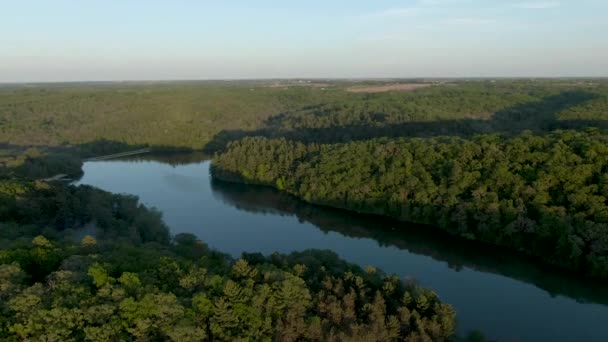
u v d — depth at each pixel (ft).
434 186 371.56
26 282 173.27
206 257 221.25
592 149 324.19
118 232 291.38
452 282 282.15
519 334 223.51
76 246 213.46
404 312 193.36
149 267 189.16
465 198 353.31
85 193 351.87
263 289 181.16
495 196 334.85
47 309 148.87
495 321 235.20
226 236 363.76
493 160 359.66
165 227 329.93
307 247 341.62
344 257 322.34
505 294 265.95
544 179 323.37
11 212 297.12
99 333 144.36
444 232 357.41
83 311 150.61
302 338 177.06
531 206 320.09
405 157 405.80
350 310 189.88
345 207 419.74
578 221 289.94
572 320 237.86
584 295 266.98
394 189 393.91
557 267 293.64
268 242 351.46
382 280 222.48
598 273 273.33
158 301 159.02
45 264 190.19
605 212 286.66
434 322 195.62
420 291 213.46
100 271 168.96
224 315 166.50
